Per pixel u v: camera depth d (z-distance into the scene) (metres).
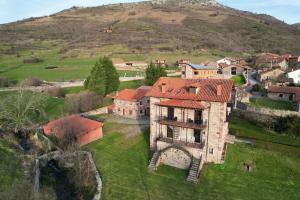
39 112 79.62
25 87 97.56
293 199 39.50
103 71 92.69
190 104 47.25
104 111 79.62
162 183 44.41
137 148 55.06
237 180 44.03
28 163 48.44
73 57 168.12
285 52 179.88
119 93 78.69
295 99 70.44
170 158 48.84
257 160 47.59
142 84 102.50
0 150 49.31
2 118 67.81
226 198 40.44
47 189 43.38
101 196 41.47
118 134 62.03
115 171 48.09
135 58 162.00
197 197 40.91
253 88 84.69
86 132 59.34
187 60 150.12
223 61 134.88
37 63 155.12
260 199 39.91
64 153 52.81
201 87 50.00
